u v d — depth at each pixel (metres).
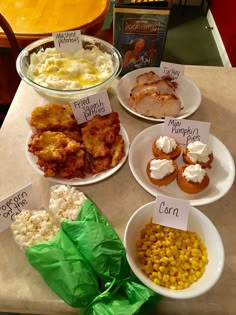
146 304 0.36
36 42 0.64
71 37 0.62
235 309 0.38
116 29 0.61
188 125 0.54
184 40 1.66
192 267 0.39
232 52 1.43
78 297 0.35
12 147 0.54
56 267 0.36
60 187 0.45
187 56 1.57
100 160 0.51
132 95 0.61
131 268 0.37
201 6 1.89
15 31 0.82
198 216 0.42
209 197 0.48
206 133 0.54
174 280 0.38
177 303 0.38
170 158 0.52
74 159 0.49
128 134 0.58
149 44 0.64
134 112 0.60
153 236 0.41
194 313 0.38
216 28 1.67
